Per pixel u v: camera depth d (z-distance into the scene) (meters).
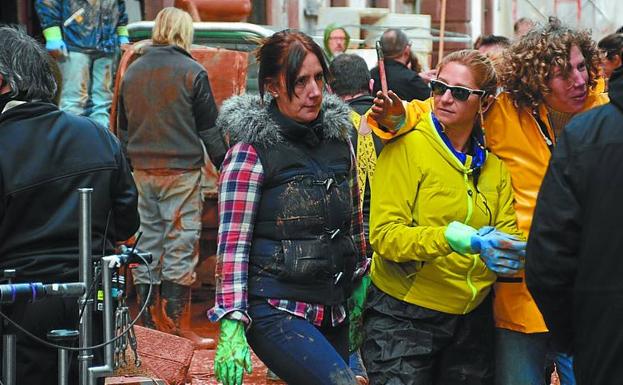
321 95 11.00
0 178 10.88
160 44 19.80
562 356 13.02
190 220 19.77
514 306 12.05
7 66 11.02
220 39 23.62
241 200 10.91
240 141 10.99
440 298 11.87
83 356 10.58
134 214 11.54
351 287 11.55
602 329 9.62
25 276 10.88
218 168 19.83
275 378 17.08
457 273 11.78
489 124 12.15
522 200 12.09
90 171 11.15
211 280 22.28
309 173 11.02
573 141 9.81
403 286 11.93
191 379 16.61
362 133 15.25
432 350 11.96
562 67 11.94
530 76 11.99
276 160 10.96
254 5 33.91
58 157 11.05
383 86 11.77
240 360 10.73
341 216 11.14
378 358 12.00
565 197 9.77
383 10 35.28
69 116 11.29
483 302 12.16
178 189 19.70
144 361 15.13
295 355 10.80
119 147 11.46
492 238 11.21
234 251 10.87
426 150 11.73
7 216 10.91
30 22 29.14
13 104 11.05
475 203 11.81
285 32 11.10
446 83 11.72
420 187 11.73
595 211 9.66
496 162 12.09
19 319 10.80
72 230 11.00
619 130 9.68
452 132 11.80
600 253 9.64
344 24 32.91
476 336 12.12
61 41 23.91
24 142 10.98
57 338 10.60
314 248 10.97
